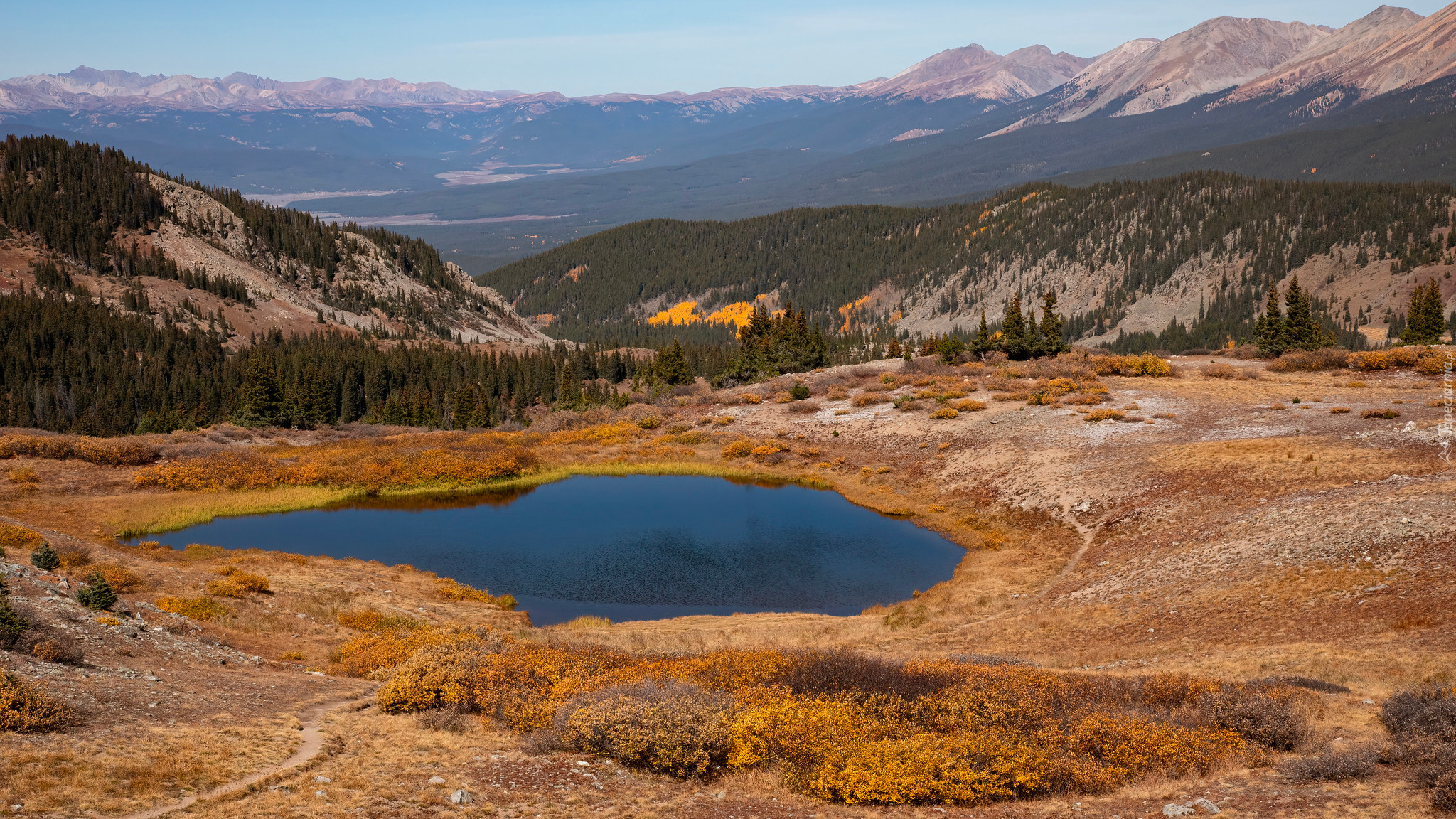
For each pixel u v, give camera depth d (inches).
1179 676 767.1
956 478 2354.8
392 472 2746.1
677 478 2800.2
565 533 2165.4
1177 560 1378.0
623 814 533.6
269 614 1253.7
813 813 537.0
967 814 531.5
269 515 2393.0
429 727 715.4
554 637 1149.1
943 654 1064.8
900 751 584.7
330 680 911.7
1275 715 627.8
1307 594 1085.1
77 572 1236.5
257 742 622.2
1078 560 1617.9
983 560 1763.0
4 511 2124.8
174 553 1750.7
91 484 2512.3
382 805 522.0
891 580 1747.0
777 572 1818.4
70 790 487.8
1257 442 1964.8
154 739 598.2
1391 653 828.0
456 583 1708.9
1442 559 1044.5
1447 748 512.1
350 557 1951.3
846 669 806.5
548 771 608.4
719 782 604.7
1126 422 2470.5
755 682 786.2
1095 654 1037.8
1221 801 504.4
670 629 1363.2
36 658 739.4
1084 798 550.0
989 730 631.8
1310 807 476.4
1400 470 1577.3
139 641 915.4
